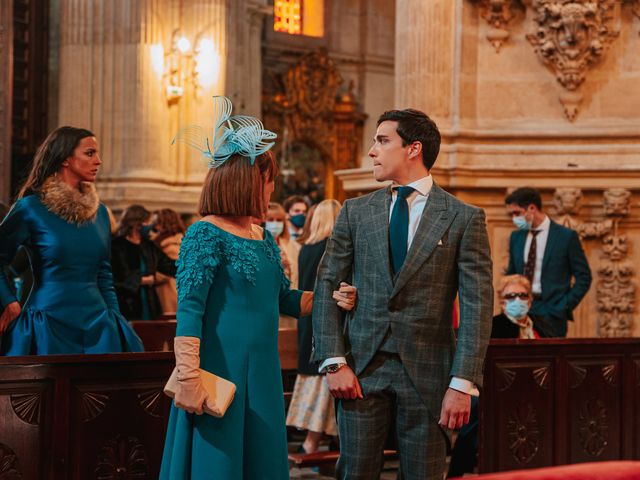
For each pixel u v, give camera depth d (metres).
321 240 6.80
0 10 11.26
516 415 5.44
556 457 5.59
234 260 3.57
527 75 9.14
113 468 4.28
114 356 4.26
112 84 14.00
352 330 3.81
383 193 3.91
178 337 3.43
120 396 4.30
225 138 3.65
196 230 3.54
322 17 26.31
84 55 14.02
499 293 6.57
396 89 9.42
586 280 7.15
